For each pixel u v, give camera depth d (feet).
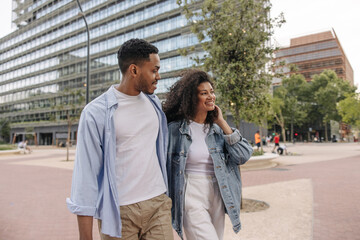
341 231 11.87
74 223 13.82
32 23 184.55
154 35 117.50
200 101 6.24
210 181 6.24
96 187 4.32
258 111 18.10
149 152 5.12
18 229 12.91
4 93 211.41
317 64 263.08
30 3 187.83
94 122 4.58
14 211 16.11
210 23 17.33
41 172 35.24
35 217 14.88
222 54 16.44
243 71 15.79
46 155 73.10
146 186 4.98
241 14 16.76
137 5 126.11
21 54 195.42
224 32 16.43
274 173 31.81
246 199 18.37
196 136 6.43
